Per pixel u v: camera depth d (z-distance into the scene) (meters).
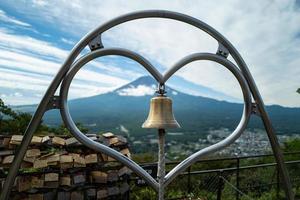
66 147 4.94
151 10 2.39
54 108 2.30
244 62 2.59
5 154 4.56
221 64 2.59
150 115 2.46
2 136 4.78
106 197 4.90
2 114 7.55
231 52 2.56
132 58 2.40
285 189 2.87
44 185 4.47
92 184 4.81
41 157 4.61
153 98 2.45
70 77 2.28
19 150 2.27
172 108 2.46
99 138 5.18
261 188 6.56
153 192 5.63
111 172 4.91
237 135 2.69
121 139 5.24
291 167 7.29
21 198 4.39
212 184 6.18
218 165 7.33
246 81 2.62
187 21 2.48
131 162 2.49
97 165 4.86
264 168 7.04
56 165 4.62
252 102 2.67
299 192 6.64
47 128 6.98
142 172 2.49
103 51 2.33
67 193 4.56
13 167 2.28
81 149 5.00
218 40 2.54
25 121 7.55
